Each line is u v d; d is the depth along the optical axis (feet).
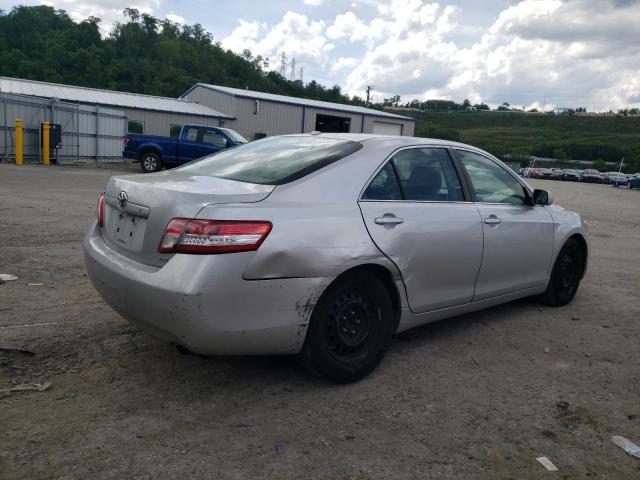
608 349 15.02
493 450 9.87
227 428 10.17
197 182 11.77
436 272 13.58
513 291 16.51
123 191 11.82
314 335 11.30
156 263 10.53
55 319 14.92
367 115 143.43
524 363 13.83
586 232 19.38
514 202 16.79
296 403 11.22
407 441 10.03
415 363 13.52
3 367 12.04
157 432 9.90
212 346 10.23
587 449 10.06
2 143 69.87
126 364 12.52
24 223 28.19
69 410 10.49
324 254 11.07
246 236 10.18
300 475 8.88
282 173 12.03
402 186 13.33
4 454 8.99
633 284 22.80
